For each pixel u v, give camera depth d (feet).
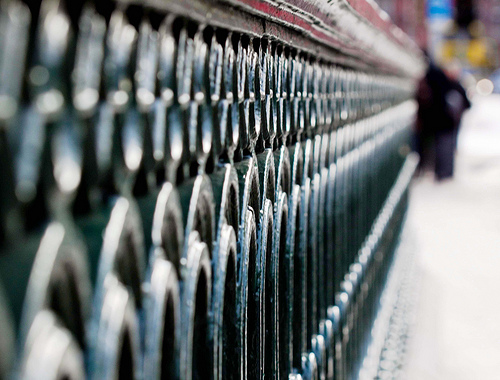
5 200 1.63
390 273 14.57
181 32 2.72
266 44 4.28
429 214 32.09
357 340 9.14
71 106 1.88
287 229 5.16
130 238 2.24
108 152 2.06
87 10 1.98
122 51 2.18
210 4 2.99
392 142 15.35
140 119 2.29
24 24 1.71
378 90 11.98
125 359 2.22
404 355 13.29
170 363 2.67
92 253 2.02
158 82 2.47
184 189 2.87
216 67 3.25
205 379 3.24
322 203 6.52
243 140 3.77
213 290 3.30
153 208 2.49
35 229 1.77
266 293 4.62
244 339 3.82
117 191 2.19
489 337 15.74
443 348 15.02
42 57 1.76
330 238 7.07
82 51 1.94
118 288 2.14
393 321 13.39
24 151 1.69
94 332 2.02
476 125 95.20
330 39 6.28
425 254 23.93
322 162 6.58
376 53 10.06
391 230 14.89
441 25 54.85
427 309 17.66
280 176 4.76
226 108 3.37
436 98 41.52
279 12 4.19
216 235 3.34
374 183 11.53
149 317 2.41
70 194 1.86
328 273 7.08
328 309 7.16
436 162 42.11
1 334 1.59
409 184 21.21
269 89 4.35
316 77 6.13
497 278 20.71
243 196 3.78
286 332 5.23
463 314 17.38
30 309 1.70
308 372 5.86
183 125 2.77
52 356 1.74
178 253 2.71
